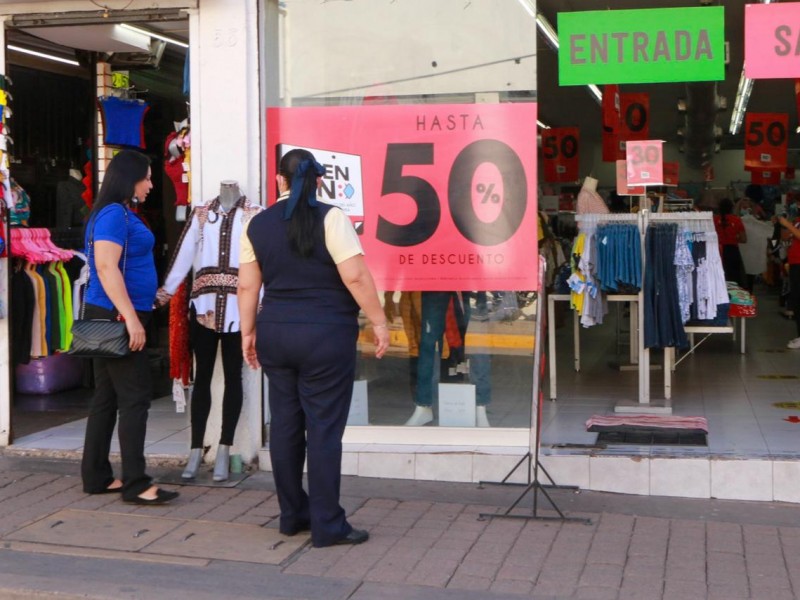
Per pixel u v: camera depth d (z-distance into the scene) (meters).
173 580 4.49
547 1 7.51
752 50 5.89
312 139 6.36
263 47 6.30
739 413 7.32
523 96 6.19
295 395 4.92
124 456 5.59
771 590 4.32
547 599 4.25
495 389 6.32
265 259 4.83
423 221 6.30
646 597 4.26
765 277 17.70
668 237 7.22
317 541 4.88
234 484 6.01
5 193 6.66
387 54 6.28
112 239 5.32
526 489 5.63
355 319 4.89
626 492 5.84
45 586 4.41
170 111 9.27
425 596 4.29
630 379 8.90
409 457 6.13
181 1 6.22
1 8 6.50
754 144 13.52
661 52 6.00
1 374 6.69
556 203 14.89
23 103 8.76
